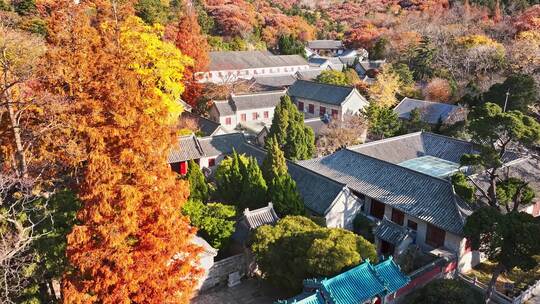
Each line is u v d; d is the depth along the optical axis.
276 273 22.61
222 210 26.92
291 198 28.33
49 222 18.72
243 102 60.25
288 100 39.94
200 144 42.41
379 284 20.50
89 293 15.20
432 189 29.52
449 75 71.31
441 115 54.50
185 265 16.09
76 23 23.09
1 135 23.22
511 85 45.69
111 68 21.77
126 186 14.31
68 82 21.66
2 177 20.41
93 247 14.77
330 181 31.50
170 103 38.00
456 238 26.69
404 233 27.84
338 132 46.50
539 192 31.47
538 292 25.70
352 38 110.06
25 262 18.14
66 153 20.73
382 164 33.69
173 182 16.17
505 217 21.19
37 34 40.03
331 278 19.53
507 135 26.50
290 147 40.28
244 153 39.47
